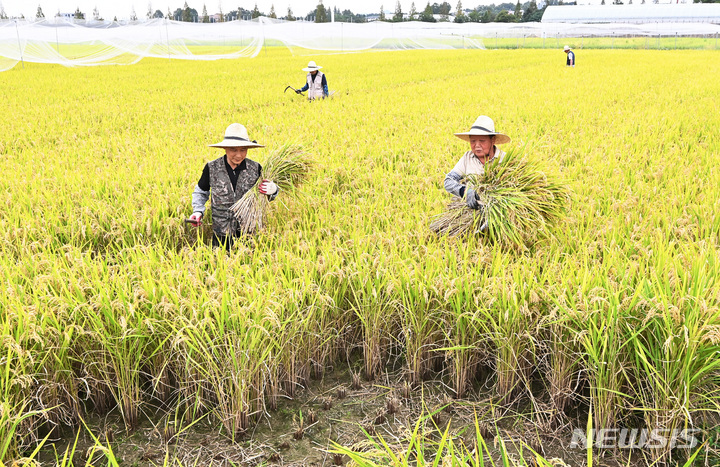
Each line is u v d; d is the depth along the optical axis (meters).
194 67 35.25
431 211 6.37
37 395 3.67
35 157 10.07
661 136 10.88
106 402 4.09
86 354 3.87
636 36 75.62
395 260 4.76
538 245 5.26
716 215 5.75
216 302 3.76
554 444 3.71
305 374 4.35
